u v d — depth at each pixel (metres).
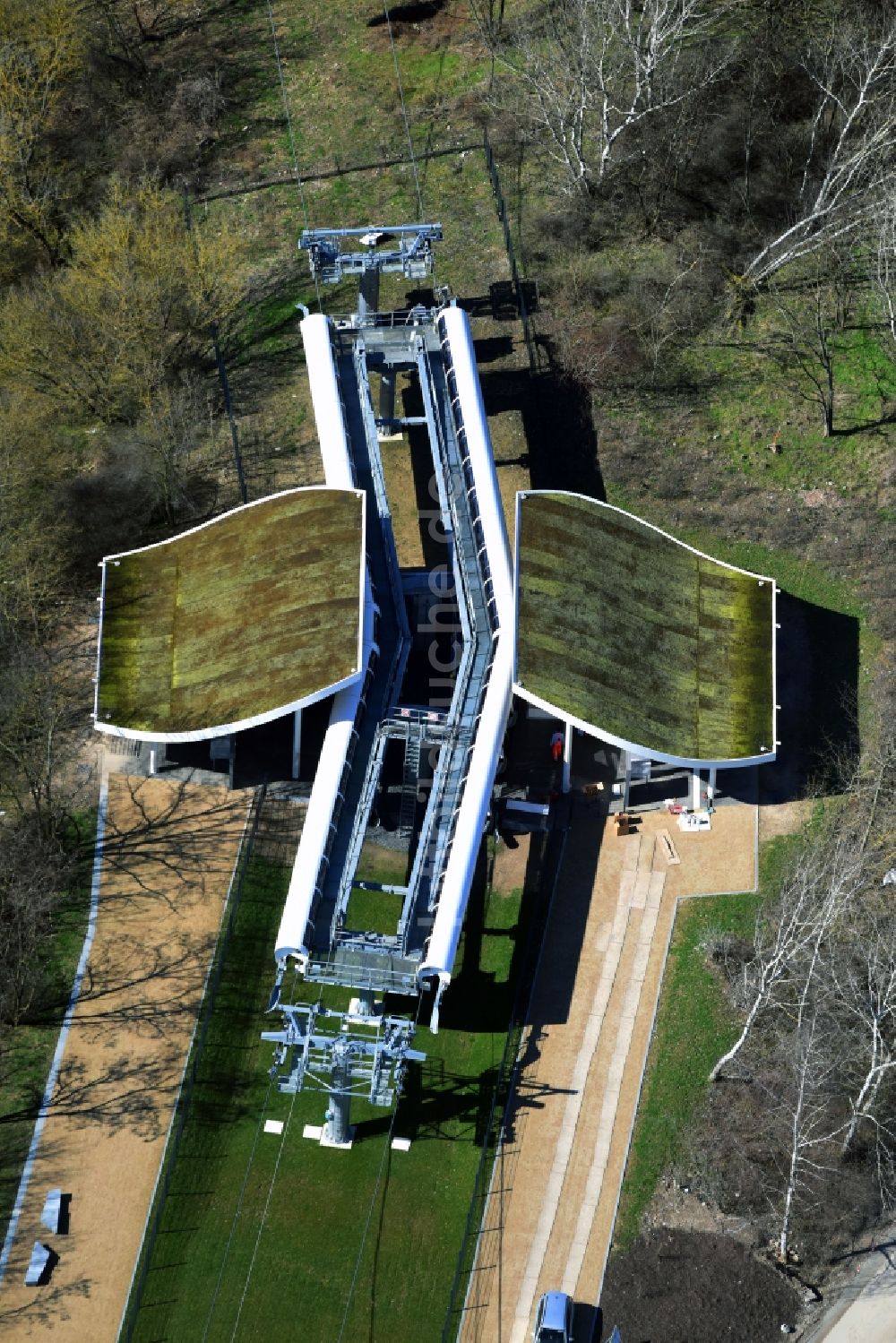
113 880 71.31
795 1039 64.12
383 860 71.38
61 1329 59.94
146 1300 60.62
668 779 74.81
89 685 78.38
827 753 75.69
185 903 70.50
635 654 72.88
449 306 84.88
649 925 70.19
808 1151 64.25
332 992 68.12
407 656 74.38
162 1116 64.75
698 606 76.00
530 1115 65.19
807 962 66.56
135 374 88.62
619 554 75.69
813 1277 61.78
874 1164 64.19
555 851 72.50
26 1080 65.62
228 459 87.88
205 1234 62.19
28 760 75.00
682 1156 64.25
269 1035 62.62
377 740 70.75
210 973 68.44
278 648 71.44
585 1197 63.19
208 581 75.44
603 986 68.44
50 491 85.69
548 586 72.81
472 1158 64.12
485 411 87.00
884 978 63.97
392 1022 62.59
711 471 86.38
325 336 83.31
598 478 86.12
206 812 73.56
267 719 69.88
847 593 81.38
